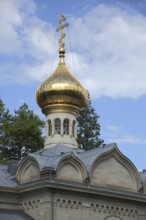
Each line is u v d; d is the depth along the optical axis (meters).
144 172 48.72
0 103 66.94
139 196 45.75
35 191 42.50
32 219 42.06
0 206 42.94
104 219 43.50
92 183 43.72
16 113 67.56
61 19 56.19
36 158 44.00
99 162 44.88
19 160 48.94
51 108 52.44
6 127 65.31
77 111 53.25
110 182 44.91
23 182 44.69
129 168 46.56
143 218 45.97
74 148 50.88
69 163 43.41
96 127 76.94
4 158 64.38
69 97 52.19
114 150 46.06
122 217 44.72
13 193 43.84
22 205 43.66
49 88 52.25
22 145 65.69
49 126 52.53
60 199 41.62
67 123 52.25
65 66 54.22
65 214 41.56
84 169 43.56
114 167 45.75
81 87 53.16
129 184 46.16
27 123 65.81
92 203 43.19
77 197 42.53
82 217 42.31
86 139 75.44
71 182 42.66
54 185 41.28
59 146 49.94
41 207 41.53
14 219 41.25
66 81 52.38
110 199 44.34
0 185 43.97
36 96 53.94
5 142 64.94
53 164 43.31
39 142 66.44
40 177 42.41
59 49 55.19
